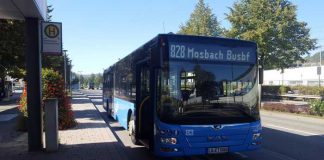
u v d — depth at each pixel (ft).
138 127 37.52
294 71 238.68
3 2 29.91
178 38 30.19
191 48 30.30
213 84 30.14
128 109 44.47
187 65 30.04
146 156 36.04
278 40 113.91
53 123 35.19
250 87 31.12
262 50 113.60
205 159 34.17
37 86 35.55
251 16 115.85
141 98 36.91
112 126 61.46
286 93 152.76
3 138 44.09
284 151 37.50
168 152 28.94
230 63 30.91
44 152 35.04
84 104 114.21
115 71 60.34
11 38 74.59
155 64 30.01
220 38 30.99
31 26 35.45
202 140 29.22
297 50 119.96
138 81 37.76
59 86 51.19
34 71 35.42
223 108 29.99
